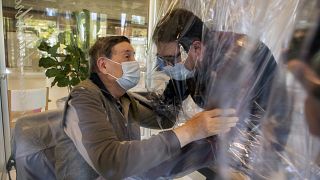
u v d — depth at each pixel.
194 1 0.71
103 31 2.07
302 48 0.33
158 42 0.79
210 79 0.59
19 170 1.11
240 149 0.55
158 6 0.92
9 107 1.83
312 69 0.32
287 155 0.41
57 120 1.08
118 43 1.02
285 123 0.39
